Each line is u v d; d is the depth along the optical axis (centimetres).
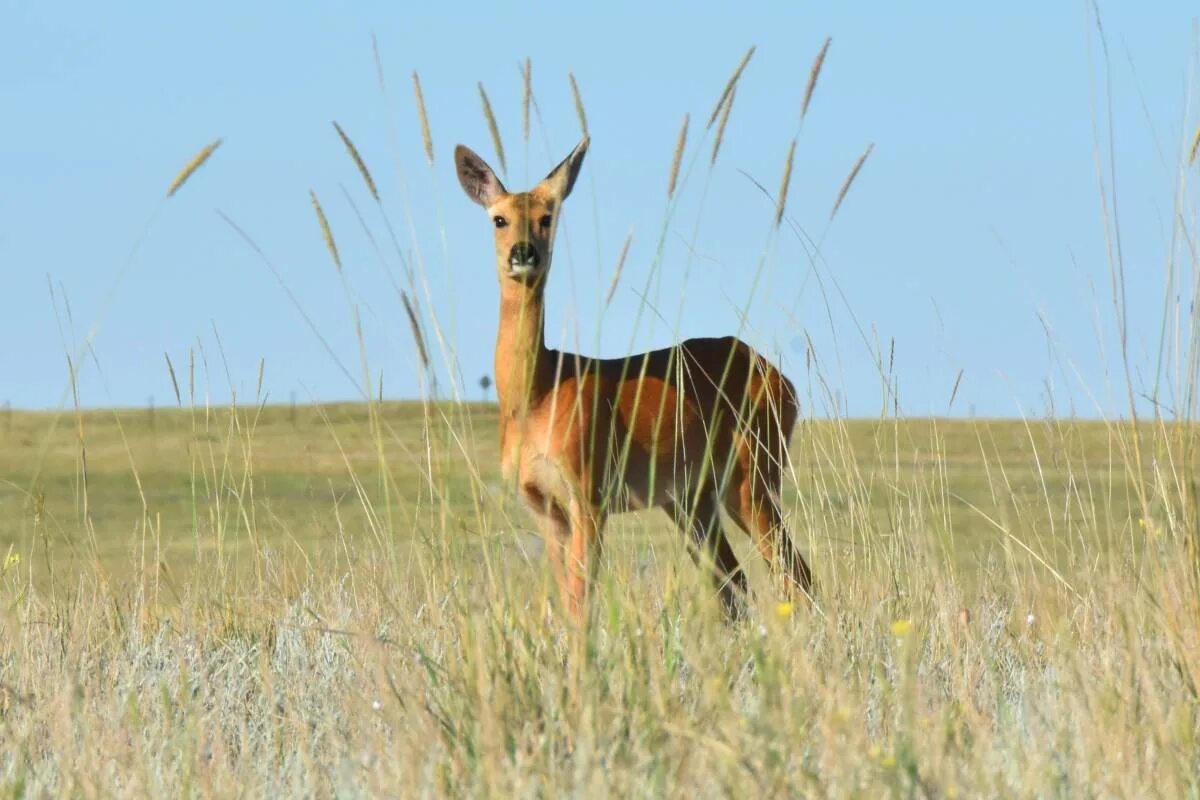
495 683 1922
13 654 2575
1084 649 2308
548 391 3191
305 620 2834
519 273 3145
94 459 10794
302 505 6225
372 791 1845
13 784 1892
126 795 1855
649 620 2039
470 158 3456
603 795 1645
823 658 2202
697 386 3469
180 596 3256
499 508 2133
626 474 3362
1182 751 1820
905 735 1762
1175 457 2194
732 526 4225
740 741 1720
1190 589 2116
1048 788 1712
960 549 3431
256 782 1930
